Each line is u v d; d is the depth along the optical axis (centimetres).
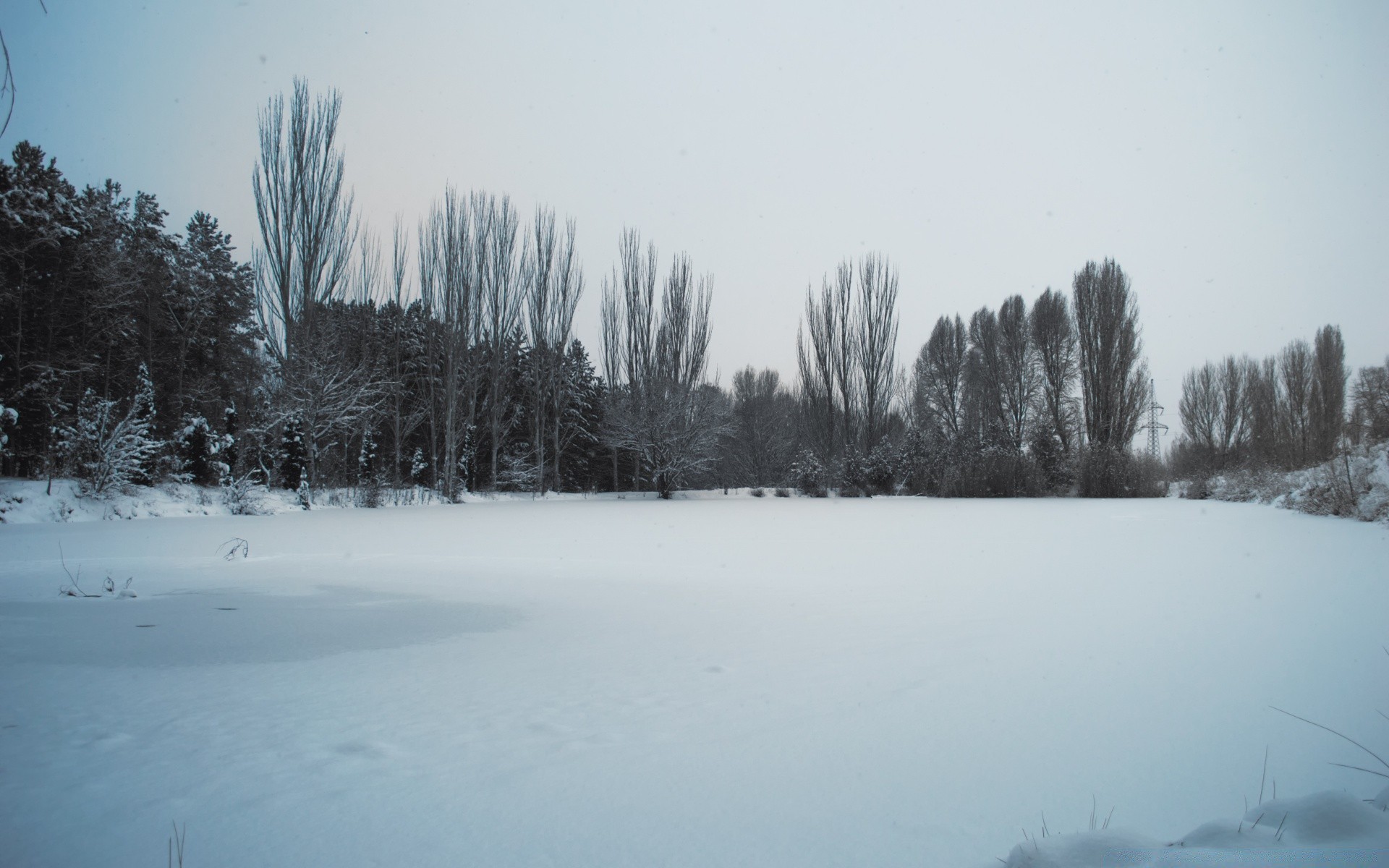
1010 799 206
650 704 294
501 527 1341
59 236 1928
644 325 3147
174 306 2605
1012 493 2669
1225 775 225
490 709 287
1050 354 3300
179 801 201
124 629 439
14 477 1950
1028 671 345
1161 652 380
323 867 165
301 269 2309
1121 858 147
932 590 597
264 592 593
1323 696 305
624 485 4016
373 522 1502
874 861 170
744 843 179
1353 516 1379
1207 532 1138
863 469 3047
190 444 2064
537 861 169
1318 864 131
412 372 3200
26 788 208
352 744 247
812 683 325
